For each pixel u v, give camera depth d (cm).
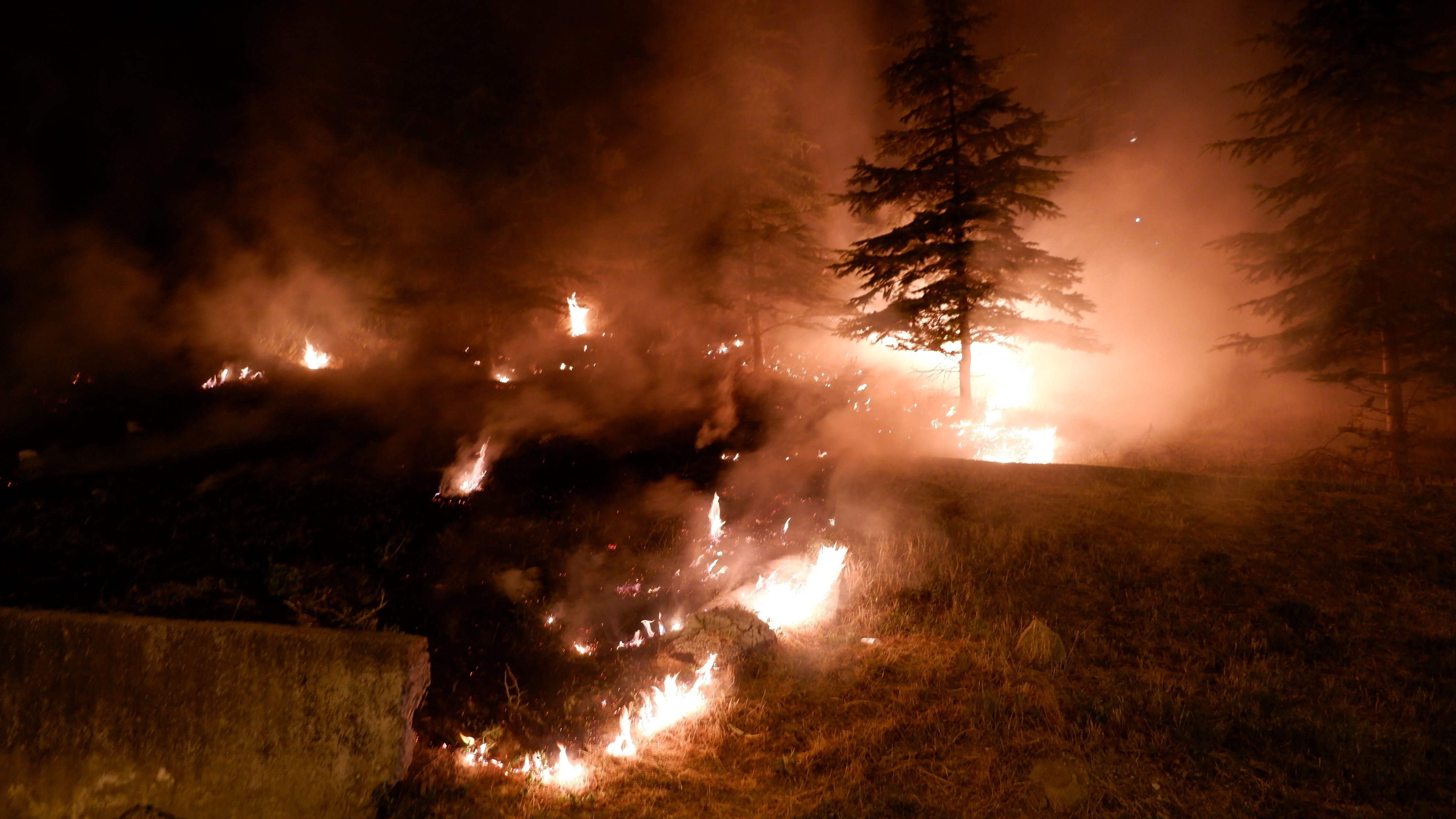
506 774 477
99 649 453
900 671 586
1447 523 779
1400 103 1094
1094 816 424
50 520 755
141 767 440
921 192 1339
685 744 511
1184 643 613
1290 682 553
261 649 442
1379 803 430
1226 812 423
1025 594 702
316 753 431
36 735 451
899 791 453
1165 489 918
